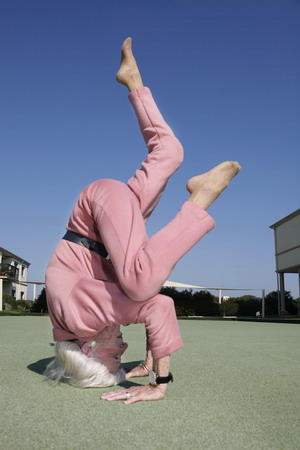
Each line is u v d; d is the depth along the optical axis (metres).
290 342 4.12
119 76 1.92
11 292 35.28
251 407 1.41
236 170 1.64
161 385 1.51
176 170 1.83
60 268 1.71
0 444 0.99
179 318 13.73
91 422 1.19
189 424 1.19
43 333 4.80
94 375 1.65
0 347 3.19
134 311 1.55
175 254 1.50
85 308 1.60
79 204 1.75
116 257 1.55
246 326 8.02
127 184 1.79
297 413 1.34
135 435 1.08
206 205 1.60
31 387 1.66
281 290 21.38
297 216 19.61
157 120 1.84
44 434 1.07
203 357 2.80
